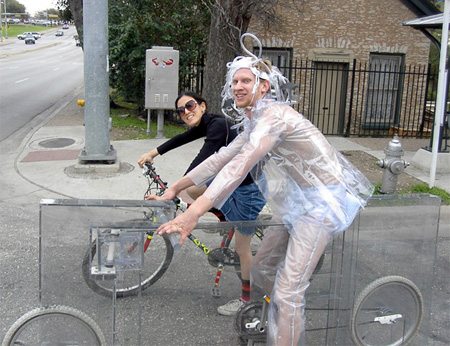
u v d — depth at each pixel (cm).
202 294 288
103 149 787
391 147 682
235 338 294
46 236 263
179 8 1212
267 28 1160
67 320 269
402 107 1297
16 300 391
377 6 1228
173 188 309
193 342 289
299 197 275
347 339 306
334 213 268
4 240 519
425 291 322
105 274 265
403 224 305
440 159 832
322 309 295
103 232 263
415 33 1255
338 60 1243
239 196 330
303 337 282
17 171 787
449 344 351
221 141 368
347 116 1286
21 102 1727
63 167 805
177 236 276
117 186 714
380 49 1252
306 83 1249
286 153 269
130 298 276
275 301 273
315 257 271
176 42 1227
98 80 766
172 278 283
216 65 1022
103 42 759
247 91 264
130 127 1198
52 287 267
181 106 376
